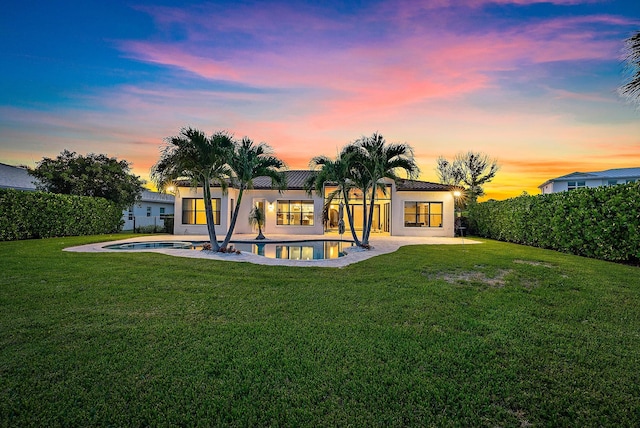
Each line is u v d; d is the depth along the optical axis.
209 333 3.84
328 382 2.79
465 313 4.66
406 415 2.37
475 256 10.33
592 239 10.35
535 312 4.73
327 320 4.35
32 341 3.54
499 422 2.31
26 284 6.03
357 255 10.95
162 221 31.72
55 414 2.33
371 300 5.31
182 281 6.53
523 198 15.11
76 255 9.58
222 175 12.48
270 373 2.93
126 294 5.48
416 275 7.28
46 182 19.53
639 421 2.31
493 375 2.93
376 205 25.73
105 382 2.75
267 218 20.33
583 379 2.88
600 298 5.43
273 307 4.89
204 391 2.64
